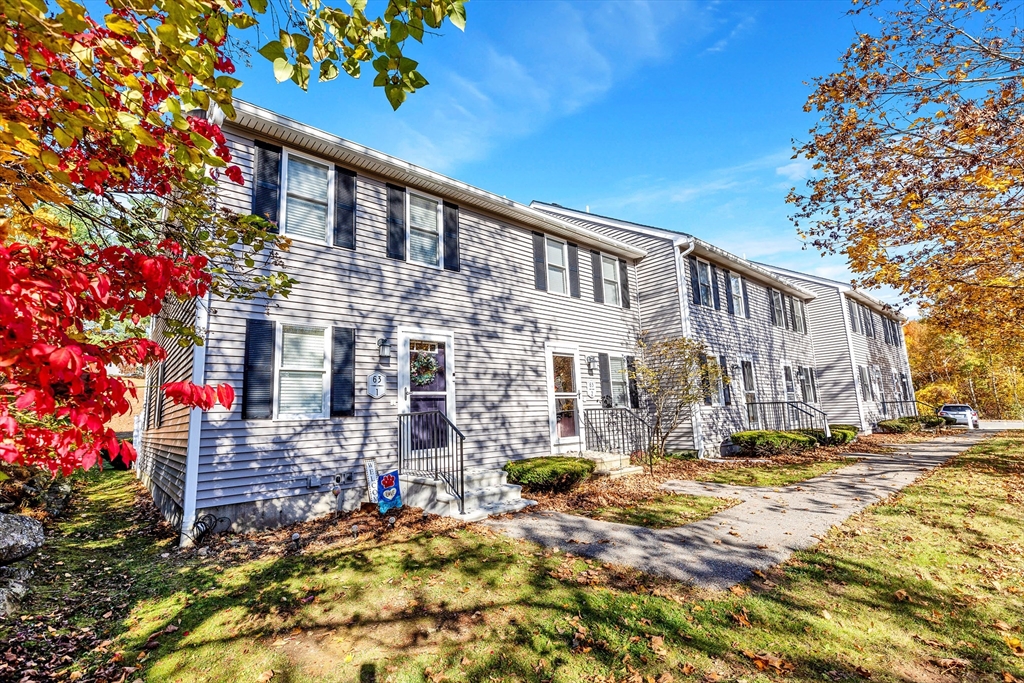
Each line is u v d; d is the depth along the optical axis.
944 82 6.29
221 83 2.05
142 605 4.34
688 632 3.56
